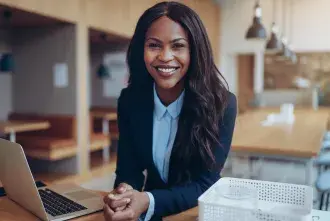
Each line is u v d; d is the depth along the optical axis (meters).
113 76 6.93
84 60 4.70
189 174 1.29
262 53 9.08
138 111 1.35
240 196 0.95
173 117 1.28
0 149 1.22
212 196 0.96
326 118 4.86
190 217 1.23
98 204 1.28
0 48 4.98
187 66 1.18
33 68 4.87
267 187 1.05
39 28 4.78
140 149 1.35
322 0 8.33
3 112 5.04
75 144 4.60
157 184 1.38
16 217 1.19
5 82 5.04
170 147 1.29
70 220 1.15
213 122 1.22
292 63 8.83
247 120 4.62
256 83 9.18
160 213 1.14
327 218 1.05
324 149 4.04
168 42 1.14
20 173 1.13
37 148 4.34
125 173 1.42
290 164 5.66
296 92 7.85
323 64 8.57
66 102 4.69
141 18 1.23
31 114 4.89
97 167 5.10
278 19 8.65
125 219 1.03
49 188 1.49
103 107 6.93
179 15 1.14
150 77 1.33
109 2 5.05
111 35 5.70
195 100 1.21
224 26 9.12
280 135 3.25
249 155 2.72
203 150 1.23
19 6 3.59
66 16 4.30
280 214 0.84
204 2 7.77
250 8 8.87
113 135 6.24
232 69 9.70
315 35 8.44
